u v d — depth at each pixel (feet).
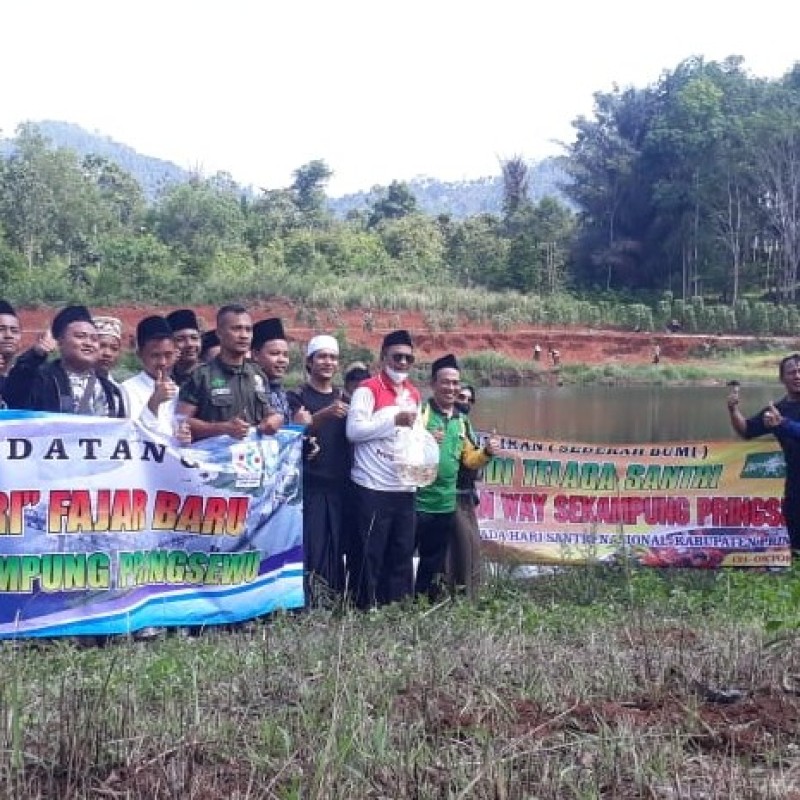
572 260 228.84
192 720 15.69
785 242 204.95
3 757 13.91
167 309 148.15
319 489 28.25
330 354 29.27
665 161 218.79
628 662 19.76
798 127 204.85
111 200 243.40
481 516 34.58
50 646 22.12
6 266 151.84
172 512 24.35
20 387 25.18
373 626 23.36
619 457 34.76
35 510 22.95
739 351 166.71
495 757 13.88
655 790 13.99
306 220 241.14
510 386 143.74
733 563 34.71
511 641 21.27
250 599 25.32
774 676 18.98
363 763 14.08
